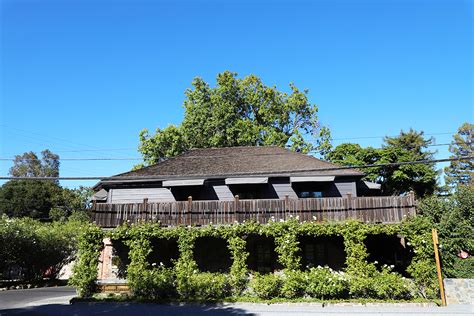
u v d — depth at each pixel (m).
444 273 20.11
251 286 18.81
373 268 18.56
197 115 41.78
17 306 17.62
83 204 67.75
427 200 23.97
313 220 20.59
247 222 20.27
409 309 16.14
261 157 28.02
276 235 19.95
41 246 28.44
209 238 22.56
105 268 23.08
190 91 43.31
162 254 22.86
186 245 20.19
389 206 19.94
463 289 17.80
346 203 20.61
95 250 20.28
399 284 17.58
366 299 17.55
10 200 60.41
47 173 76.88
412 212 19.53
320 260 22.25
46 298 20.45
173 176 23.55
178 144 40.03
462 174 53.72
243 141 40.31
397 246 22.69
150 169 26.16
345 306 16.97
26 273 28.27
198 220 21.28
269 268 22.39
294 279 18.25
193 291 18.92
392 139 51.19
